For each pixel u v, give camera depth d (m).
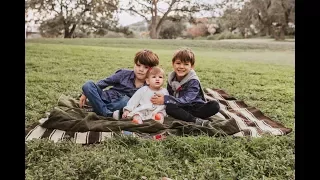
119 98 3.01
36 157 2.31
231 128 2.71
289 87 3.52
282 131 2.74
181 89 3.03
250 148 2.46
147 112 2.89
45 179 2.06
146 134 2.68
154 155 2.36
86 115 2.84
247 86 3.54
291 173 2.21
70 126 2.66
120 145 2.46
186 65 3.03
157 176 2.14
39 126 2.71
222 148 2.42
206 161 2.24
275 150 2.43
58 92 3.23
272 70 3.77
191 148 2.39
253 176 2.14
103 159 2.21
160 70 2.98
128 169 2.14
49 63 3.62
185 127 2.70
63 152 2.37
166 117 2.91
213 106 2.91
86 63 3.67
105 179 2.06
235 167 2.23
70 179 2.05
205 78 3.64
